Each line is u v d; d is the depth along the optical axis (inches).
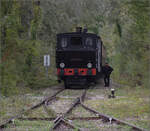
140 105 654.5
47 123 472.4
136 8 819.4
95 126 457.7
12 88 912.3
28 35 1187.3
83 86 1193.4
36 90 1017.5
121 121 467.5
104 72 1178.6
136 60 997.8
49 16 1708.9
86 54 1088.2
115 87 1140.5
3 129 437.4
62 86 1252.5
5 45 1007.6
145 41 898.1
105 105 675.4
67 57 1097.4
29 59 1148.5
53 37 1768.0
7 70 966.4
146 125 464.1
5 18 1002.1
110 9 1073.5
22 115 536.7
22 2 1195.9
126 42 1123.3
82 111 593.0
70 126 441.1
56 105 674.2
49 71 1779.0
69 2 1815.9
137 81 1037.2
